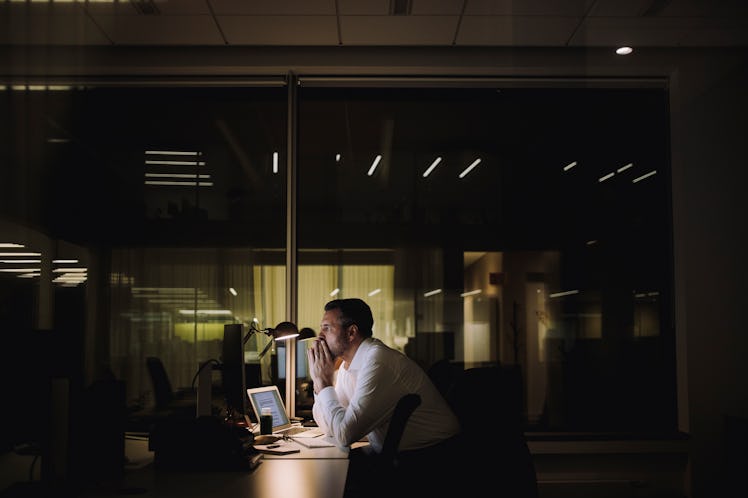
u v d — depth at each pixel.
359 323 3.27
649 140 4.99
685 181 4.88
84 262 5.54
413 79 4.79
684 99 4.93
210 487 2.17
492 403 2.19
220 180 5.43
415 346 5.01
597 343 4.98
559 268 5.09
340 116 5.10
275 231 5.33
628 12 4.15
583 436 4.50
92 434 2.29
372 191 5.13
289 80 4.72
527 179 5.16
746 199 4.59
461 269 5.09
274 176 5.29
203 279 5.36
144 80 4.73
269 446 3.10
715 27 4.35
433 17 4.21
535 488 2.11
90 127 5.47
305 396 4.47
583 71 4.74
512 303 5.06
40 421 2.11
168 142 5.50
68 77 4.71
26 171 5.54
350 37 4.51
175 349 5.35
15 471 2.23
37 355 2.12
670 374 4.74
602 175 5.09
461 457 2.20
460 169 5.18
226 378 3.55
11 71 4.65
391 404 2.81
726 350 4.67
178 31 4.39
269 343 4.46
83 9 4.07
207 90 4.88
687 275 4.83
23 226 5.64
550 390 4.97
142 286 5.43
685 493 4.50
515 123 5.20
